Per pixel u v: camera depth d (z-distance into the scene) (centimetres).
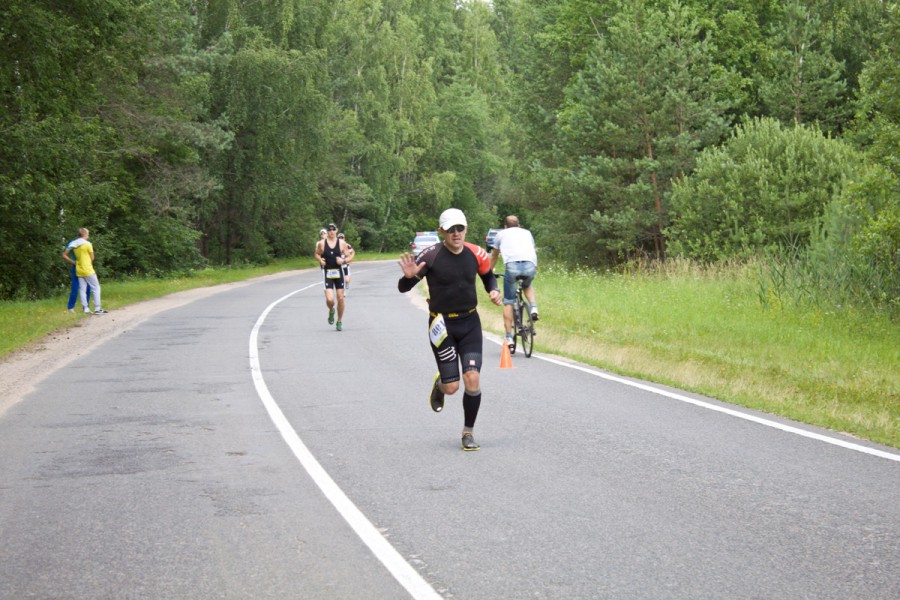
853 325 1620
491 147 9838
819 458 729
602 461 727
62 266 3041
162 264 4409
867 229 1717
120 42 2842
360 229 8119
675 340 1544
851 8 3834
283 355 1448
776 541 521
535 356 1416
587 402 1004
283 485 665
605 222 3572
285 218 6569
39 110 2670
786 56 3706
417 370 1271
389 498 625
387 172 7581
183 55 4041
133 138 3850
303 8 5369
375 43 7219
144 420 928
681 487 644
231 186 5384
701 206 2984
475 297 789
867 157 1762
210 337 1730
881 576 462
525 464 720
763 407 958
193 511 600
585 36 4438
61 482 680
